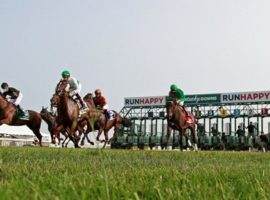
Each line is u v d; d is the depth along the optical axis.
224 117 57.44
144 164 8.30
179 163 9.21
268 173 5.46
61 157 10.45
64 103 22.55
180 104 26.23
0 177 4.48
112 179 3.90
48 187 3.22
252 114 55.97
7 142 46.59
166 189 3.07
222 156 14.86
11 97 26.17
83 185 3.09
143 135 53.22
